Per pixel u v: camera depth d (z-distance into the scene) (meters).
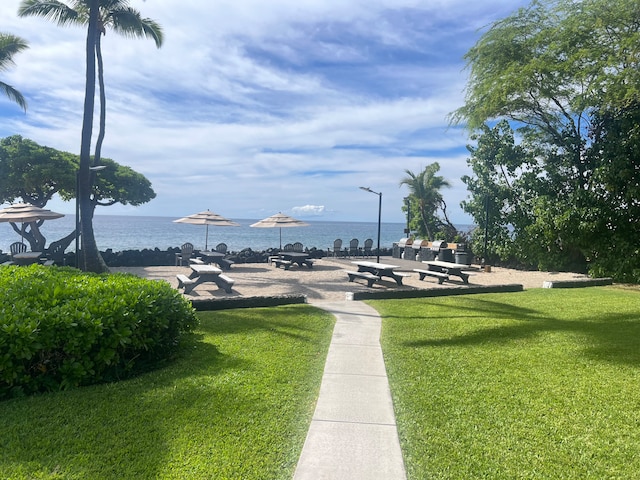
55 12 13.71
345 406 3.90
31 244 20.00
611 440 3.34
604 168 14.77
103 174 20.16
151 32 15.73
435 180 28.19
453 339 6.32
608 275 14.77
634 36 12.79
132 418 3.57
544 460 3.04
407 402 4.03
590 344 6.05
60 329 4.12
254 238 61.97
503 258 19.97
